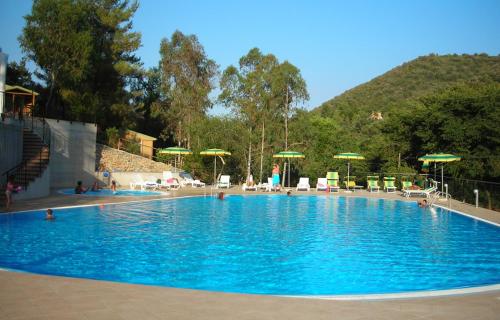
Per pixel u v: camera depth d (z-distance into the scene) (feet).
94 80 114.32
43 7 101.30
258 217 54.19
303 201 77.71
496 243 38.01
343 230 44.75
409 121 112.06
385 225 48.93
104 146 105.19
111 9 126.00
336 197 87.25
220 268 27.73
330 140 137.28
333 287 23.97
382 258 31.53
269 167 117.60
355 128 242.17
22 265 27.58
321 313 16.08
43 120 78.33
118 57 129.18
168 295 18.02
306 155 118.11
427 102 115.96
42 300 16.85
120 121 123.24
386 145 116.47
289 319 15.35
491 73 366.02
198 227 44.83
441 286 24.32
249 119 115.65
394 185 102.53
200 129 113.91
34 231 40.16
